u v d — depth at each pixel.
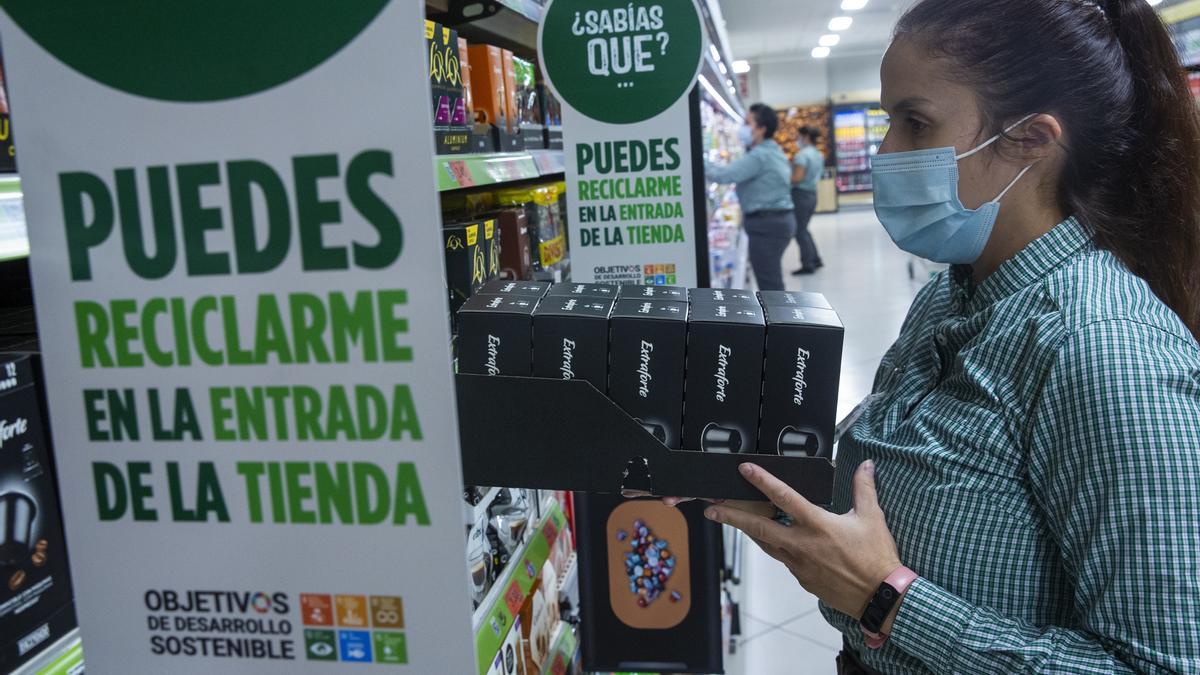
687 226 2.08
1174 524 0.87
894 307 8.49
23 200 0.76
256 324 0.74
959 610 0.98
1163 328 0.95
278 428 0.75
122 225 0.74
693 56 2.01
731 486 1.08
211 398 0.76
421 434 0.73
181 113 0.72
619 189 2.08
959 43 1.05
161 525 0.78
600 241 2.11
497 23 2.44
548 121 2.40
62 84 0.73
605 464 1.10
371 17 0.68
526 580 1.68
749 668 2.98
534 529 1.85
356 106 0.70
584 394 1.09
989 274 1.15
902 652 1.08
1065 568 0.98
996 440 1.01
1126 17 1.07
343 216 0.71
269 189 0.72
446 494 0.73
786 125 21.44
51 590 0.90
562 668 1.92
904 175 1.11
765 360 1.08
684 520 1.83
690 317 1.10
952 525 1.02
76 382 0.77
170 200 0.73
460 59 1.76
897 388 1.22
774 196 7.45
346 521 0.75
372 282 0.72
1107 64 1.03
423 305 0.71
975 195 1.08
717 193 7.73
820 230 16.98
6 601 0.85
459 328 1.12
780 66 21.22
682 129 2.04
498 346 1.11
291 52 0.70
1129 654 0.89
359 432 0.74
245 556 0.78
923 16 1.09
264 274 0.73
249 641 0.79
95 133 0.74
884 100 1.13
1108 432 0.90
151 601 0.79
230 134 0.72
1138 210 1.07
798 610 3.37
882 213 1.15
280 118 0.71
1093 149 1.04
